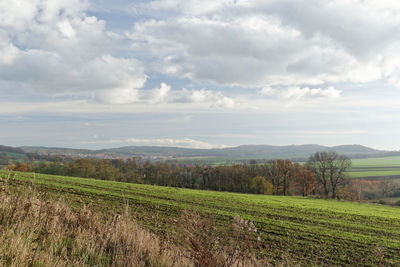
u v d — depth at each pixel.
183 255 5.00
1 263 3.58
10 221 5.11
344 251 18.88
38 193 7.01
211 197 40.50
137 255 4.95
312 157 70.44
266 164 82.62
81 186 34.03
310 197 60.91
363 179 95.88
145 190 39.56
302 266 13.88
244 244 4.80
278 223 26.53
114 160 90.75
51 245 4.50
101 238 5.39
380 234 25.64
